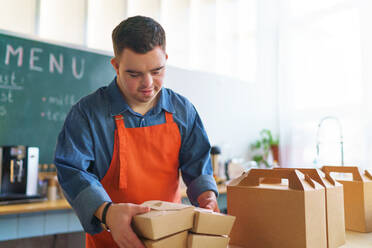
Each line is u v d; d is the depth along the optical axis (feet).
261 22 16.61
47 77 10.07
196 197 3.46
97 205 2.66
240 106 15.33
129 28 2.81
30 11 9.96
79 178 2.97
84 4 10.93
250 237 2.92
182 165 3.97
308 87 15.07
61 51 10.36
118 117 3.53
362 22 12.97
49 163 9.96
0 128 9.23
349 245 3.05
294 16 15.67
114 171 3.58
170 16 13.33
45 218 8.69
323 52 14.61
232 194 3.08
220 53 15.05
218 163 13.15
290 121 15.48
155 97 3.73
